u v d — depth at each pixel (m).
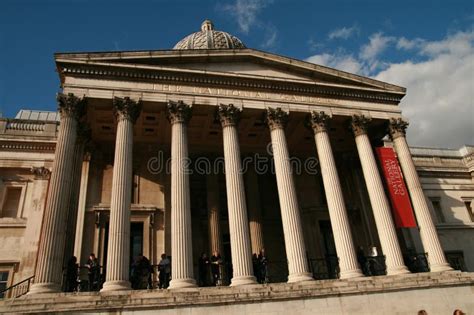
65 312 18.02
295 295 21.39
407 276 24.72
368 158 29.83
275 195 36.34
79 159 27.86
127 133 25.05
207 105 27.67
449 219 43.69
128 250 22.06
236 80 29.03
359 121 31.11
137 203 31.44
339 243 25.83
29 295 19.03
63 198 22.19
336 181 27.73
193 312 19.55
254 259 26.41
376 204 28.33
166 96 26.97
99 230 29.61
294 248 24.30
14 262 28.72
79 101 25.05
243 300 20.52
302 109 29.91
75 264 22.22
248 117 30.36
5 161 31.70
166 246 30.00
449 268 27.02
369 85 32.75
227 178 25.75
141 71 26.98
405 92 33.56
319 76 31.73
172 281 21.64
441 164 47.44
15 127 33.22
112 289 20.22
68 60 25.53
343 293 22.31
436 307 23.61
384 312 22.48
